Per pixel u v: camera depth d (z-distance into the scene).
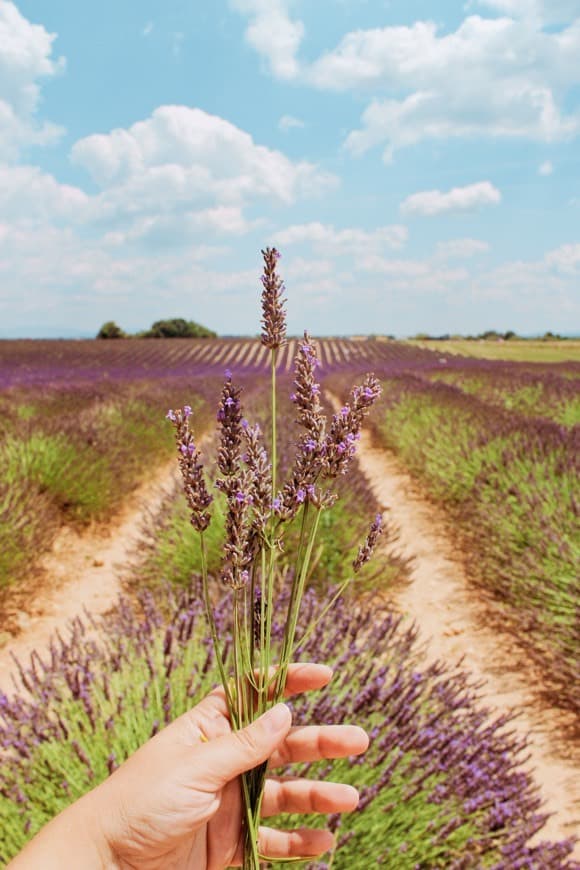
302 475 0.89
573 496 4.22
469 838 1.70
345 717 1.94
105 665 2.27
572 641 3.31
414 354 42.97
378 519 0.94
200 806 0.90
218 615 2.59
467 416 8.48
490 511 4.89
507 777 1.94
